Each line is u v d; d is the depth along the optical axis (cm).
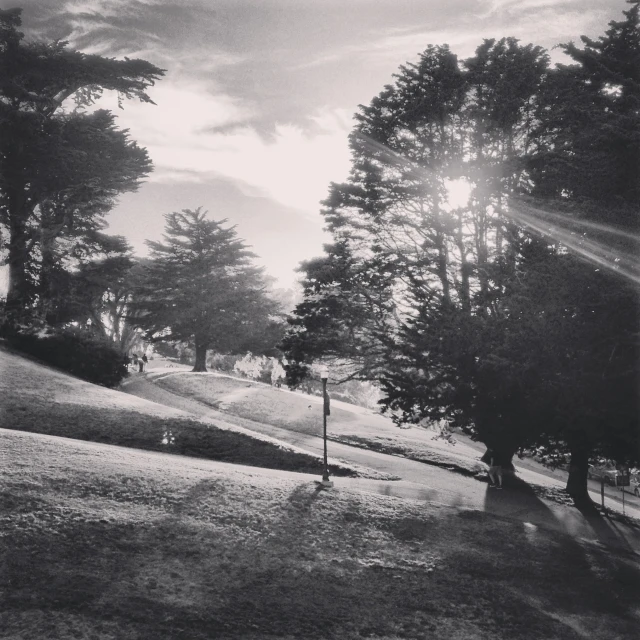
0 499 1755
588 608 1855
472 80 3859
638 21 3186
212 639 1371
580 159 2830
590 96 3064
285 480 2423
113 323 7875
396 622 1599
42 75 4644
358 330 3950
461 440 5191
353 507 2233
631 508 3750
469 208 3666
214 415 4472
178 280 6850
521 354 2539
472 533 2231
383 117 4019
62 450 2267
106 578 1512
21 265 5062
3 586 1400
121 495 1947
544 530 2431
